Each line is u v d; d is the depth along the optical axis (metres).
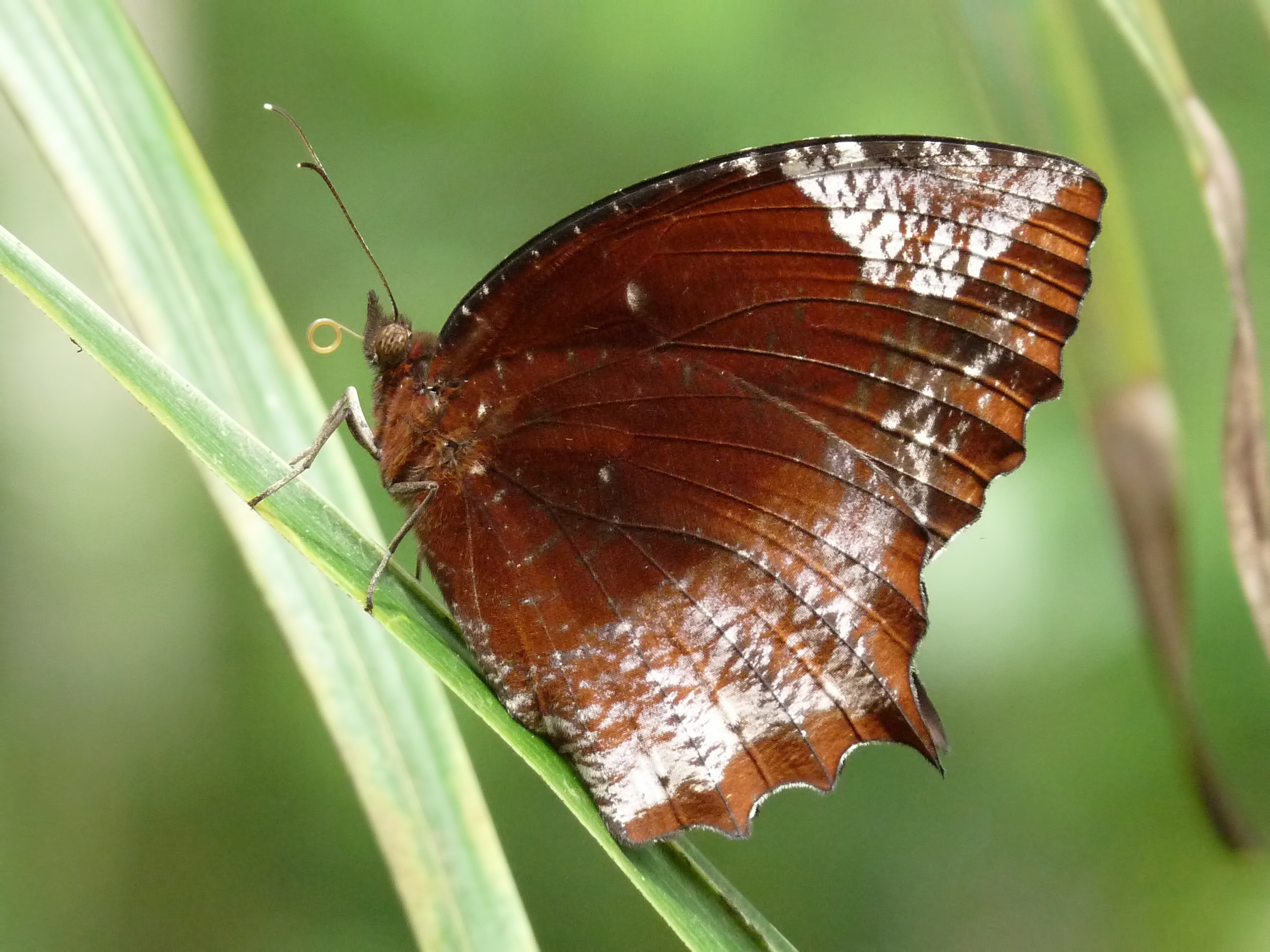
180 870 0.53
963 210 0.43
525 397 0.44
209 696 0.56
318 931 0.52
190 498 0.56
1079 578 0.51
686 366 0.44
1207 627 0.53
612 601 0.44
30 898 0.51
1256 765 0.51
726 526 0.44
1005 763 0.53
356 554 0.43
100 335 0.42
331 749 0.56
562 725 0.44
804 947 0.52
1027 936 0.52
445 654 0.43
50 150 0.43
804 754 0.44
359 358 0.60
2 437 0.52
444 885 0.42
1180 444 0.44
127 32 0.43
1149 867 0.52
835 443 0.44
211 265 0.43
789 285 0.44
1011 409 0.43
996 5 0.44
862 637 0.43
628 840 0.43
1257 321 0.59
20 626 0.53
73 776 0.53
